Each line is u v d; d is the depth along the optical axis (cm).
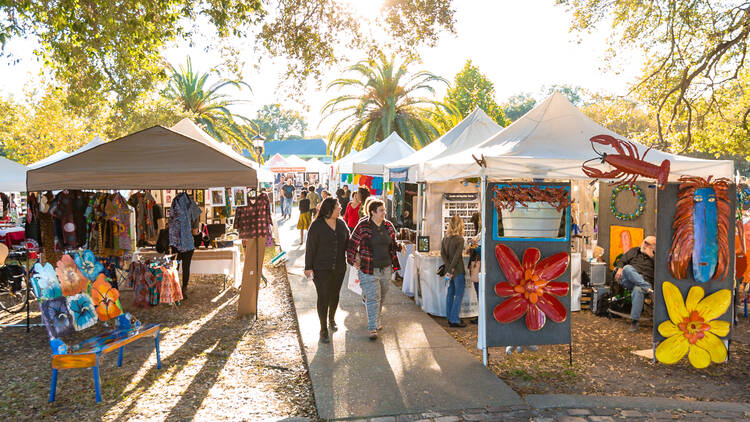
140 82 1090
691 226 536
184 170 690
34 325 718
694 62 1165
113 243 780
